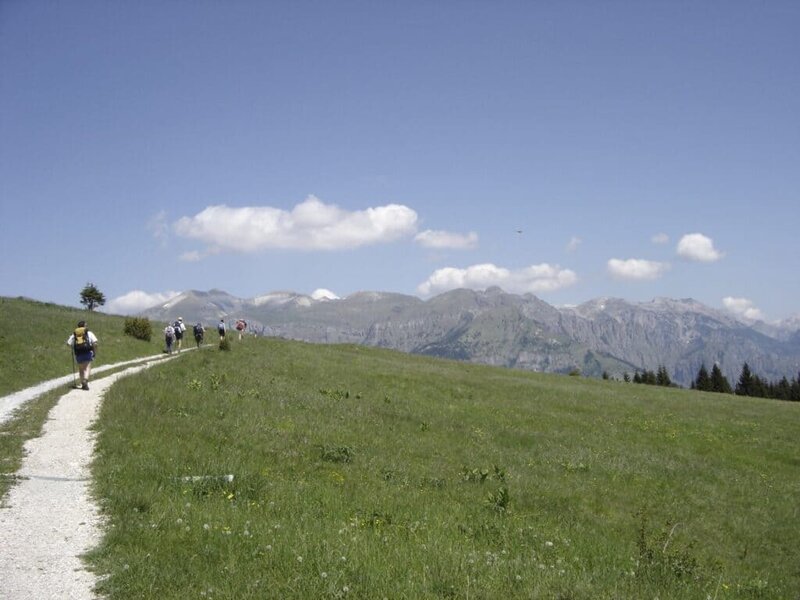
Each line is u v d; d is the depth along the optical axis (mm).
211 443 18953
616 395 55531
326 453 20594
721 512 22734
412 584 8789
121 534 10148
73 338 27516
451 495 18234
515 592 9070
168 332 50062
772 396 149625
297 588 8336
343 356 60750
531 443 31062
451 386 47281
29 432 18391
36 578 8617
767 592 14273
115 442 16859
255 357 48219
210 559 9391
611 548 14766
